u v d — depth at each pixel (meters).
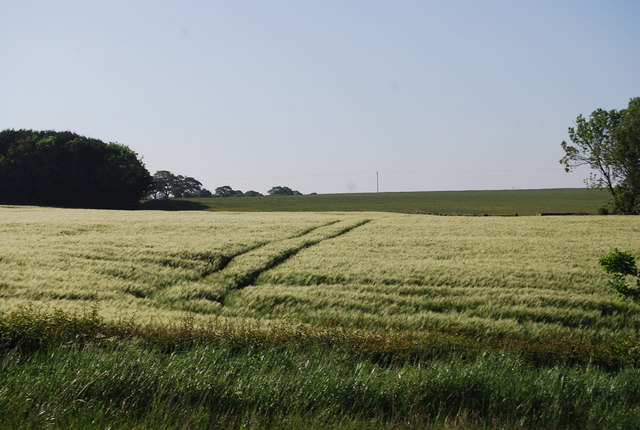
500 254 25.05
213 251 24.03
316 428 6.38
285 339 10.05
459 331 12.42
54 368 7.60
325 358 8.66
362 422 6.61
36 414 6.29
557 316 14.82
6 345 9.01
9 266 19.94
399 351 9.69
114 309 14.09
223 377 7.45
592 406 7.25
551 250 26.11
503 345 10.34
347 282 19.06
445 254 25.00
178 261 22.11
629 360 9.14
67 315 10.84
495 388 7.57
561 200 103.00
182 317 13.41
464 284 18.91
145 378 7.31
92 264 20.75
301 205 97.56
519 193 128.25
